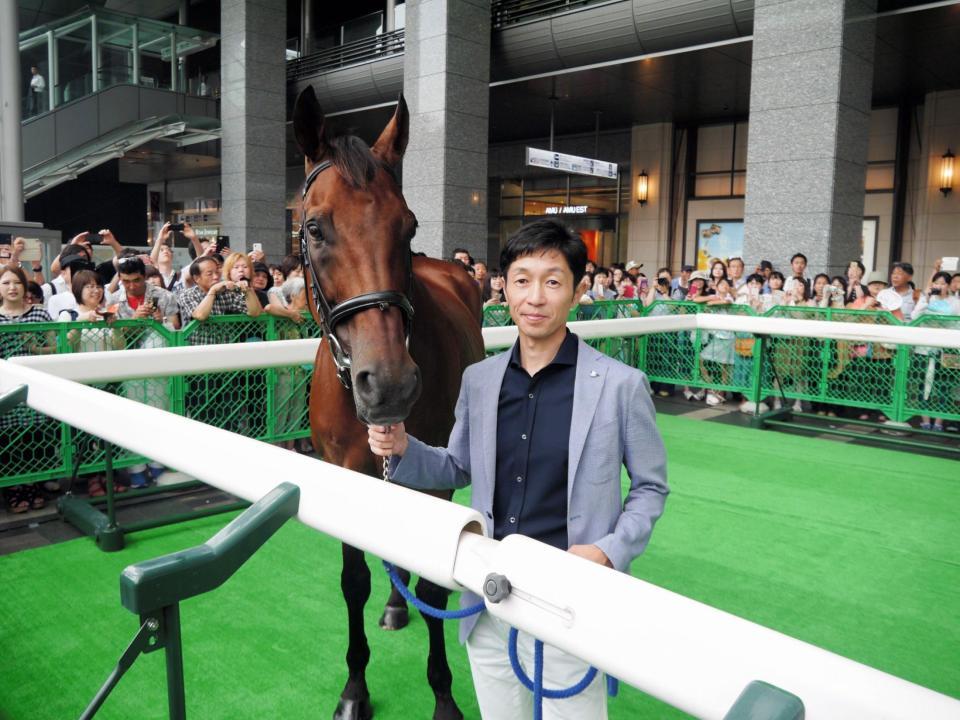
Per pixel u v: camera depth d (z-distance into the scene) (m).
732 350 6.93
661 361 7.55
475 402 1.47
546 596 0.85
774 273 7.34
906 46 9.88
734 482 4.79
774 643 0.70
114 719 2.28
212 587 1.04
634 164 15.88
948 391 5.89
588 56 10.70
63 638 2.77
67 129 13.73
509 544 0.93
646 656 0.75
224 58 14.47
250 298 4.93
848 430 6.31
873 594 3.21
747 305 6.94
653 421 1.40
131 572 0.98
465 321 2.81
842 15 7.71
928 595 3.21
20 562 3.46
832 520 4.11
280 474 1.23
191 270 5.05
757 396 6.33
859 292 7.01
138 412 1.64
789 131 8.18
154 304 5.05
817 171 8.01
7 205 8.05
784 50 8.16
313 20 17.31
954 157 12.11
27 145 13.29
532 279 1.35
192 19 22.00
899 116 12.72
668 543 3.75
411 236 1.80
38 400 2.04
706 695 0.70
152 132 14.41
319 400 2.20
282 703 2.38
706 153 15.21
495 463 1.42
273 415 4.96
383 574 3.34
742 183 14.73
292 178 21.73
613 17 10.10
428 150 11.32
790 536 3.86
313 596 3.10
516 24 11.45
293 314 5.16
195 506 4.39
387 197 1.75
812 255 8.10
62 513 4.01
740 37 9.34
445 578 0.97
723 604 3.11
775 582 3.32
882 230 13.11
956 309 6.45
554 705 1.38
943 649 2.77
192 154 17.16
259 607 3.00
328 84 13.91
